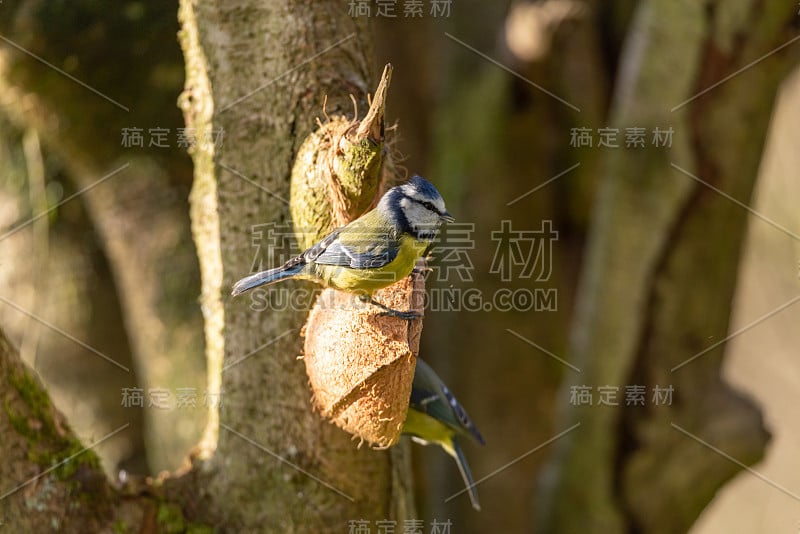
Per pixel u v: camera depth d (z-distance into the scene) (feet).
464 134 30.89
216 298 16.74
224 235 16.49
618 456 24.56
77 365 28.68
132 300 26.32
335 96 15.72
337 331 14.48
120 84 24.56
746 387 41.11
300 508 15.93
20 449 14.79
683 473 24.52
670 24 22.59
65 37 23.44
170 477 16.72
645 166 23.16
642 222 23.40
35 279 28.45
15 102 24.81
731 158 23.15
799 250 37.45
